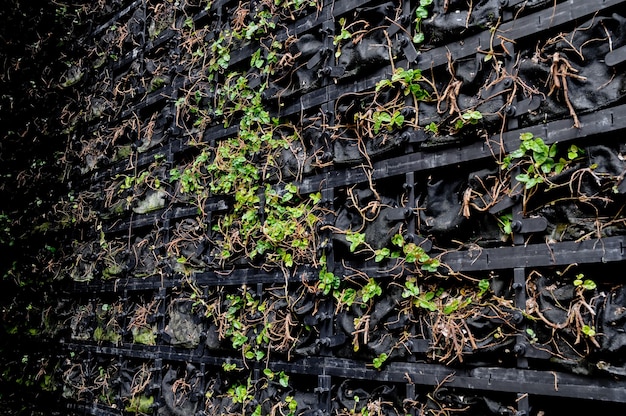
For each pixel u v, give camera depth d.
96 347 2.46
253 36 2.16
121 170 2.51
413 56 1.79
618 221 1.53
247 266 2.06
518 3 1.68
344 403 1.82
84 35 2.90
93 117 2.71
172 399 2.17
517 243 1.63
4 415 2.75
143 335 2.29
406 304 1.75
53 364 2.66
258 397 1.97
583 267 1.57
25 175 2.95
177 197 2.28
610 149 1.56
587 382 1.52
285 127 2.06
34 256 2.83
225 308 2.09
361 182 1.86
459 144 1.72
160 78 2.43
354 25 1.94
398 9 1.85
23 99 3.07
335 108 1.93
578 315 1.53
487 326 1.63
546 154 1.60
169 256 2.26
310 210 1.94
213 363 2.08
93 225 2.61
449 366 1.67
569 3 1.62
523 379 1.58
